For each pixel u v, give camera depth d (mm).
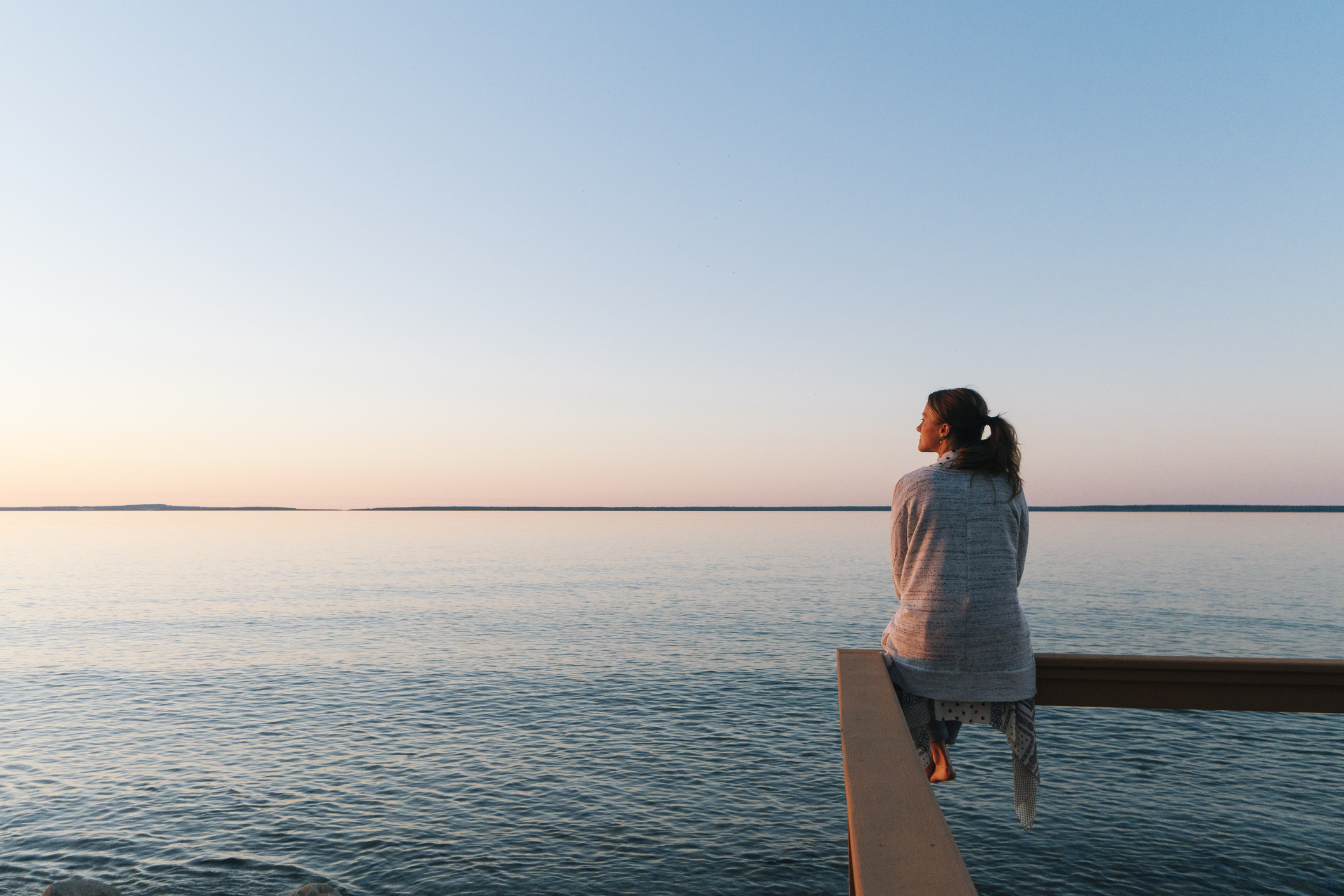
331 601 60625
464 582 78250
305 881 11625
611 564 104938
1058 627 36906
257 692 26828
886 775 1569
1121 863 11930
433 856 12453
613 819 14000
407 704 24359
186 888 11430
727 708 22828
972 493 2412
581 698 24656
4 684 28797
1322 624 37906
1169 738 18844
